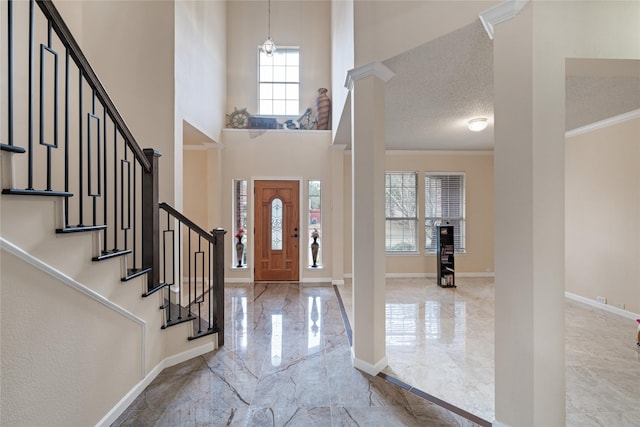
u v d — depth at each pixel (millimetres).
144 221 2283
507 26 1634
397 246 5992
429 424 1830
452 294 4758
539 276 1560
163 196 3348
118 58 3346
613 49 1588
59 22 1415
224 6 5598
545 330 1562
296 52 6043
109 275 1820
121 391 1930
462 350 2824
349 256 5875
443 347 2889
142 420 1853
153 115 3338
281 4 5980
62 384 1502
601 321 3551
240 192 5512
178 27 3439
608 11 1590
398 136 4852
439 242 5234
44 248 1386
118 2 3354
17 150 1222
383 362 2467
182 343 2566
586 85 2814
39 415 1389
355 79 2430
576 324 3463
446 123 4121
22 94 2662
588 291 4137
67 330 1528
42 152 2859
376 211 2367
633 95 3051
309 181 5539
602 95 3053
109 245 3199
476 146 5543
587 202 4152
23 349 1313
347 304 4215
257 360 2600
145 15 3348
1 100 2473
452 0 1951
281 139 5453
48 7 1362
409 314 3838
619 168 3756
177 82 3424
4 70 2480
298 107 6012
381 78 2406
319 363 2553
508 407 1643
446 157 5934
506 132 1637
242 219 5508
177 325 2531
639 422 1882
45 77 2900
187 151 5387
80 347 1611
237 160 5402
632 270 3631
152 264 2277
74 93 3148
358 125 2424
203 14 4324
